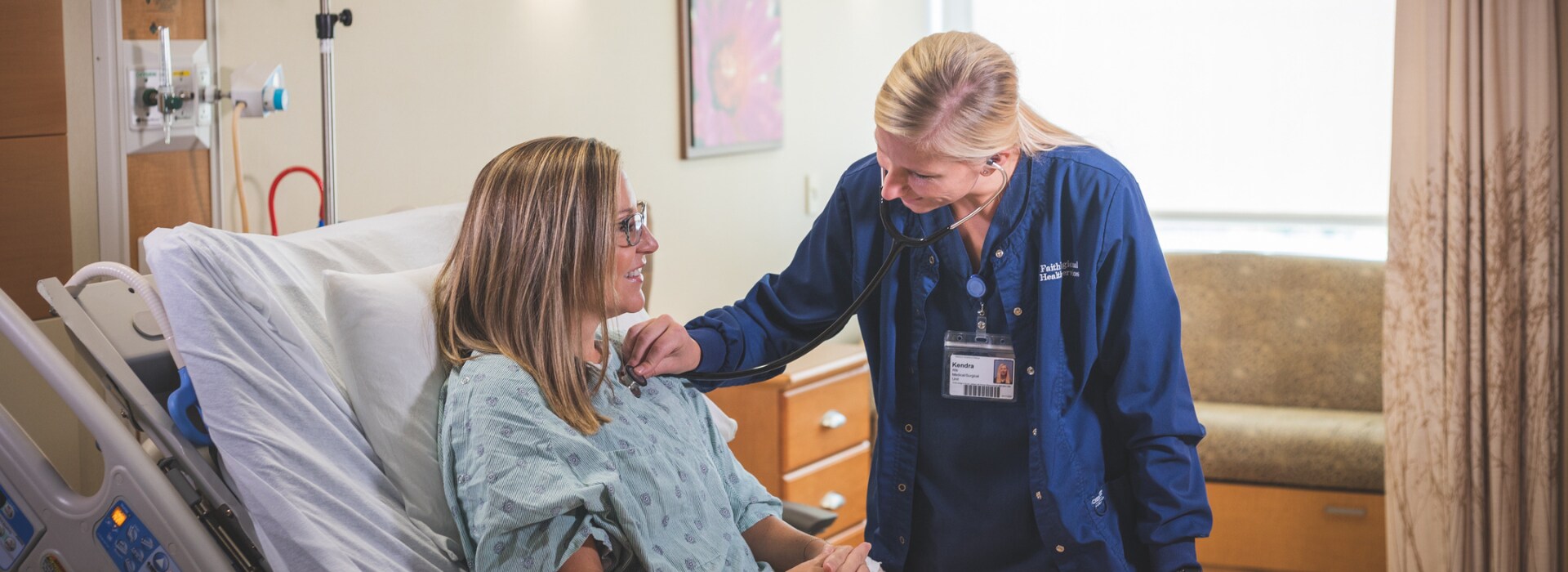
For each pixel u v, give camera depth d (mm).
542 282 1461
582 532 1348
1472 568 3033
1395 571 3148
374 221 1756
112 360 1392
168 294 1379
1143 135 4469
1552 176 2836
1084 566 1549
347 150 2385
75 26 1920
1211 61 4355
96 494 1345
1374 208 4219
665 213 3299
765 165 3779
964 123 1354
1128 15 4438
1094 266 1477
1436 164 2986
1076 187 1496
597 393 1491
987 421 1577
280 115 2268
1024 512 1580
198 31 2098
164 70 2014
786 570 1638
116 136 1966
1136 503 1561
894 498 1647
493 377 1425
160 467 1378
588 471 1393
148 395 1390
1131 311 1477
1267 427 3533
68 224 1931
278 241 1593
